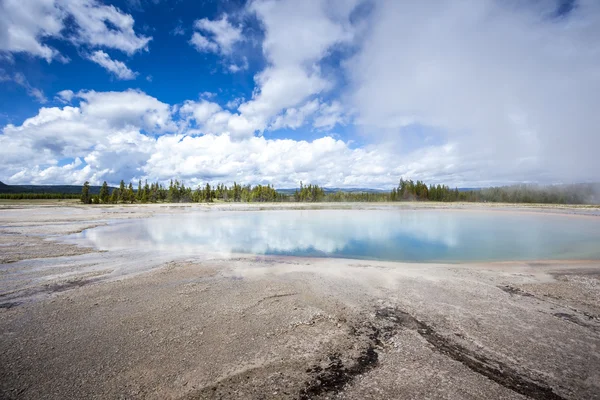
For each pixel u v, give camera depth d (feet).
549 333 19.30
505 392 13.69
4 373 15.30
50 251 48.11
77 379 14.83
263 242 60.85
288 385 14.30
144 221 105.60
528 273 34.42
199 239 64.23
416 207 203.41
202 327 20.43
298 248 54.49
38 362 16.31
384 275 33.60
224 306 24.17
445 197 347.56
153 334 19.42
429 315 22.26
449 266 38.75
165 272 34.99
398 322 21.13
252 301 25.27
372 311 23.08
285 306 24.14
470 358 16.53
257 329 20.11
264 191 347.97
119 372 15.38
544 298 25.72
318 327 20.42
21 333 19.62
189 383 14.48
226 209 183.01
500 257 46.91
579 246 56.49
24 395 13.67
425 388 13.99
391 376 14.97
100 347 17.84
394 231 79.51
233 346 17.93
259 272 35.06
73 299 25.88
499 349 17.42
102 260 41.73
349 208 192.95
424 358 16.56
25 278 32.45
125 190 306.14
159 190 358.43
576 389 13.88
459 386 14.14
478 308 23.53
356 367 15.79
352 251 52.13
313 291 27.86
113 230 78.79
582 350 17.25
